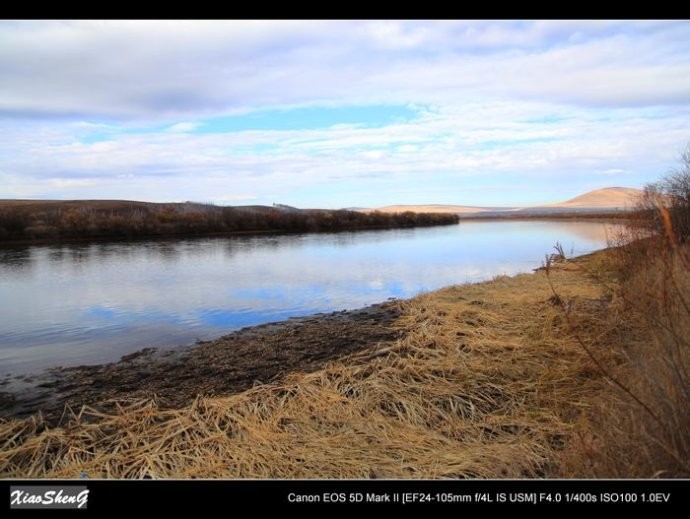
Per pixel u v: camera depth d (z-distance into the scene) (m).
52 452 4.26
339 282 18.06
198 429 4.52
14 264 25.33
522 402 4.97
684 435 2.87
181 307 13.68
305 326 10.09
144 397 5.79
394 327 9.02
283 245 37.72
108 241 42.31
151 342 9.88
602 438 3.28
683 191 11.10
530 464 3.71
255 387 5.61
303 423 4.59
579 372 5.52
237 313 12.80
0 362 8.49
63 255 30.12
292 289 16.58
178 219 51.50
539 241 39.56
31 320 12.19
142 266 24.09
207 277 19.80
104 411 5.41
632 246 9.38
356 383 5.55
